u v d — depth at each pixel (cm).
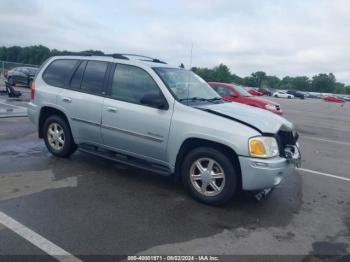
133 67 517
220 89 1255
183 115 456
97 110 534
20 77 2378
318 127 1516
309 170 675
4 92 1711
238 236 373
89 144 568
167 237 359
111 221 387
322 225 416
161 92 480
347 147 984
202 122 441
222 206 448
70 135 594
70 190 473
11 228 357
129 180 529
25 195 446
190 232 374
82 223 378
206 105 484
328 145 1003
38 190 466
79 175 536
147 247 337
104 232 361
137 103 497
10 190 461
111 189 486
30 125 936
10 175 520
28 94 1827
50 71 625
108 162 614
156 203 447
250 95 1274
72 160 613
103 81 543
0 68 2734
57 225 370
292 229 399
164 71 514
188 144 465
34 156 628
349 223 427
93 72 562
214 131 430
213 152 436
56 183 496
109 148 542
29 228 359
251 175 414
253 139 414
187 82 532
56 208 412
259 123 439
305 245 363
